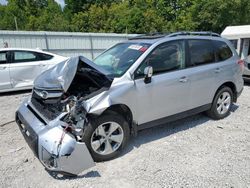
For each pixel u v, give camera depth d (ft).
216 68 16.06
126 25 117.19
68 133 10.34
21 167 11.53
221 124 16.47
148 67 12.26
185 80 14.30
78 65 11.41
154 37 14.85
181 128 15.80
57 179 10.59
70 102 10.87
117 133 12.19
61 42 57.98
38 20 138.92
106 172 11.09
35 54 26.55
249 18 100.73
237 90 17.94
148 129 15.60
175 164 11.72
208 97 16.06
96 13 126.72
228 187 10.08
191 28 108.27
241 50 32.09
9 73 24.77
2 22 152.25
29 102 12.96
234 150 13.06
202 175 10.87
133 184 10.28
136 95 12.42
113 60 13.99
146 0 135.44
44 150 9.98
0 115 18.79
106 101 11.31
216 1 97.81
